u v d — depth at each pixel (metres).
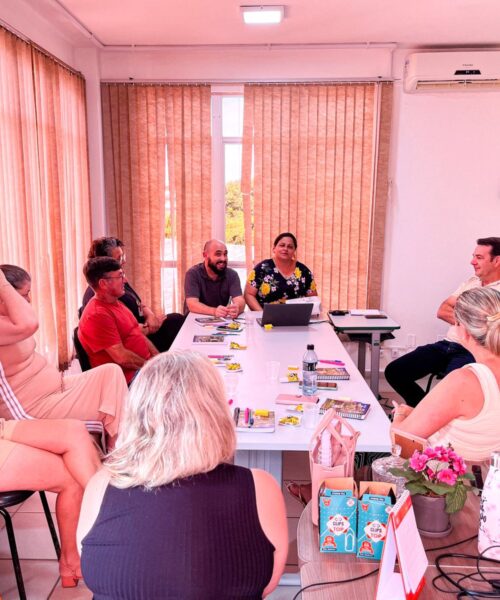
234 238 5.28
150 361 1.24
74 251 4.54
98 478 1.19
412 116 4.90
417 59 4.57
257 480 1.18
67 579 2.25
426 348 4.05
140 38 4.46
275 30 4.23
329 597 1.23
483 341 1.83
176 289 5.10
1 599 2.20
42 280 3.95
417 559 1.20
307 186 4.93
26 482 2.05
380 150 4.87
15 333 2.28
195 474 1.14
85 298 3.66
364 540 1.36
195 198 4.95
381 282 5.11
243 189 4.93
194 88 4.80
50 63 3.98
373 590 1.25
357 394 2.45
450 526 1.46
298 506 2.93
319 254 5.03
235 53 4.81
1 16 3.38
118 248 3.95
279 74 4.85
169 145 4.87
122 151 4.87
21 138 3.51
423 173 5.00
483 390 1.79
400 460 1.67
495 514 1.33
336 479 1.44
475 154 4.96
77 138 4.61
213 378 1.21
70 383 2.61
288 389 2.52
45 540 2.61
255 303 4.37
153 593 1.04
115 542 1.07
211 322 3.94
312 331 3.69
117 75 4.86
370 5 3.66
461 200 5.04
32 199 3.76
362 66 4.82
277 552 1.17
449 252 5.13
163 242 5.00
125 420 1.19
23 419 2.37
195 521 1.08
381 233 5.01
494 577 1.27
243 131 4.85
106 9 3.74
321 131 4.85
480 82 4.63
